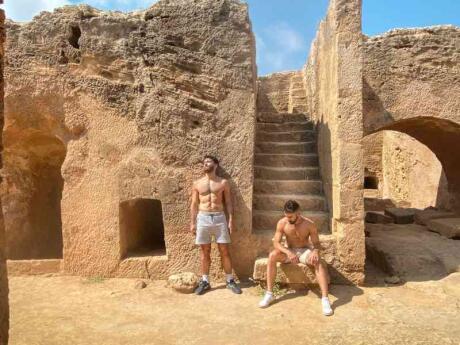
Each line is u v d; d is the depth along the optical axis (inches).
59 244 305.0
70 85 227.5
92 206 227.5
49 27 227.8
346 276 210.4
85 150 228.5
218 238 207.6
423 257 231.1
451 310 177.6
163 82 224.2
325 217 232.1
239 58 222.1
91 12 230.5
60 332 159.8
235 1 222.2
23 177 282.0
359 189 208.7
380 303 185.9
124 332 159.8
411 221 366.3
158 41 224.7
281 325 164.9
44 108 230.2
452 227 285.0
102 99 226.5
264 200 246.8
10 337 155.1
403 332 156.7
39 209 294.2
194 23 223.0
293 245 201.5
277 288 203.6
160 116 223.5
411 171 464.4
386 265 233.0
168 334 157.8
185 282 203.3
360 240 208.5
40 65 228.8
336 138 213.2
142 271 225.0
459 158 326.6
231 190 220.8
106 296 199.6
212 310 181.3
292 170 271.0
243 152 221.6
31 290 208.4
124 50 225.9
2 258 90.4
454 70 255.9
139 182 224.4
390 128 320.2
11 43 228.8
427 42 255.8
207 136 222.4
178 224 222.8
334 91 217.5
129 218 245.9
